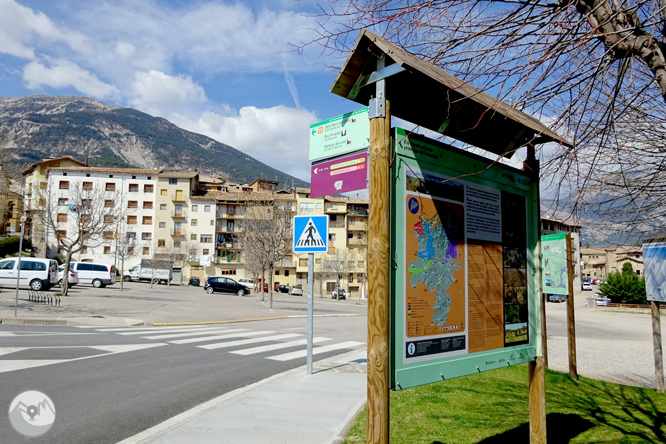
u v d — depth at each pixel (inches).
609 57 150.3
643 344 663.1
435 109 158.6
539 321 180.4
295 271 3029.0
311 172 146.8
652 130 188.9
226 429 202.4
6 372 294.7
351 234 3083.2
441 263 138.3
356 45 121.5
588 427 219.8
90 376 298.8
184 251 2883.9
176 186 3036.4
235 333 585.0
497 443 186.7
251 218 1969.7
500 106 151.6
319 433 197.9
